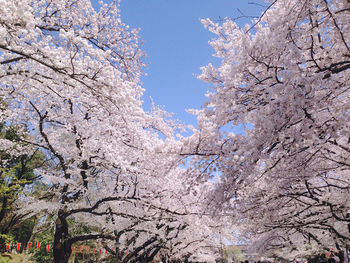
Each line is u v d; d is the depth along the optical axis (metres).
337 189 6.80
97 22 7.36
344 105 3.36
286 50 3.89
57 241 7.98
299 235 11.25
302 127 3.36
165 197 8.80
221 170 4.81
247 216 7.00
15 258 12.12
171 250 10.93
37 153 15.72
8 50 3.84
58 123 8.95
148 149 5.30
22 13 3.22
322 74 3.04
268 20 5.24
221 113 4.25
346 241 7.21
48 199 10.92
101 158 7.29
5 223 14.43
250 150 3.64
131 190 8.76
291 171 5.00
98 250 11.32
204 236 11.38
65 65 4.21
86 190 8.48
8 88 6.16
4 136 12.24
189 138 4.69
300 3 3.52
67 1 6.70
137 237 9.91
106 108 5.42
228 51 6.05
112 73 4.43
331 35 4.18
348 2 3.61
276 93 3.45
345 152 5.30
